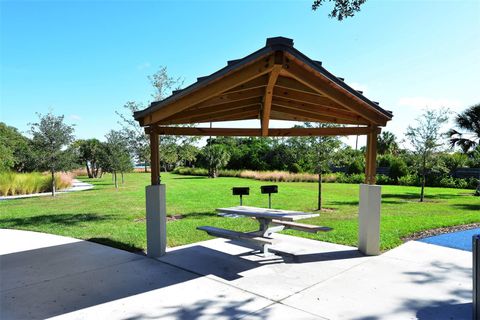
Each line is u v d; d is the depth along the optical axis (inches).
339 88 146.0
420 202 486.0
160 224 204.2
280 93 171.9
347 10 219.1
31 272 178.7
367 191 205.2
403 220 316.8
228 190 669.9
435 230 280.8
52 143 626.5
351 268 178.7
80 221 343.9
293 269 178.1
